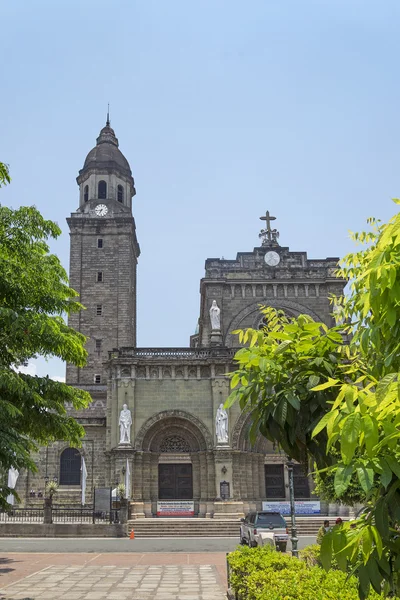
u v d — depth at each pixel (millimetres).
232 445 48438
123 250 71375
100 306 69375
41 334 15867
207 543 37156
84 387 64438
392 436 4258
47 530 40656
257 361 6656
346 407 4512
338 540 4891
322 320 54938
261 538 30016
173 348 51469
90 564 27844
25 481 51625
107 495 42625
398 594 4988
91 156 76938
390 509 4730
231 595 15516
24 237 16922
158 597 18938
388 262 4711
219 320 53188
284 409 6141
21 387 15109
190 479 49656
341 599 7926
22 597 19094
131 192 77938
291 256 57188
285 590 9039
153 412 49500
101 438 53500
